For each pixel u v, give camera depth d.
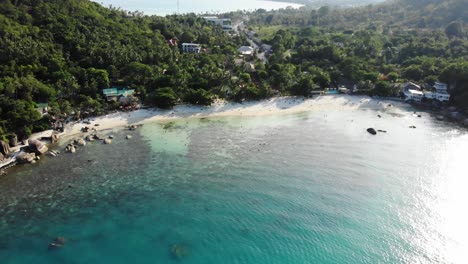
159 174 93.50
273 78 161.25
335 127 126.38
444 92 153.38
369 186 89.25
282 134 119.19
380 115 140.12
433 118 138.62
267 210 79.69
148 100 136.00
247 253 68.12
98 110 126.38
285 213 78.75
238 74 165.38
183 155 103.38
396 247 70.25
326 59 194.50
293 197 84.19
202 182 90.06
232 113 136.88
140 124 123.50
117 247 69.06
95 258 66.31
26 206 80.06
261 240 71.25
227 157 102.50
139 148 107.12
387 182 91.25
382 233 73.56
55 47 151.00
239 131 120.75
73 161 99.06
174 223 75.69
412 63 186.00
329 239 71.62
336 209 80.31
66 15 174.25
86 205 80.94
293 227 74.69
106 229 73.75
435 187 89.69
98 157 101.44
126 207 80.56
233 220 76.62
